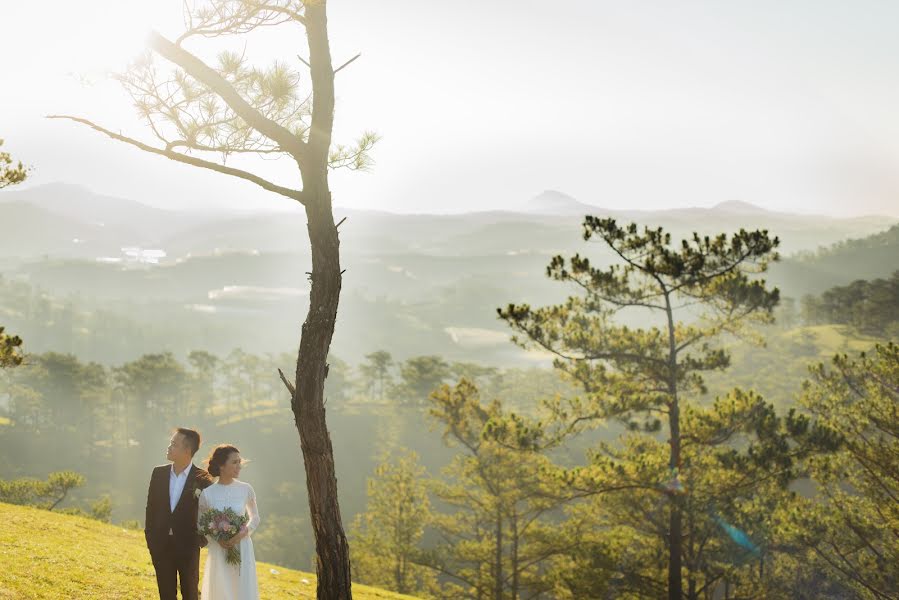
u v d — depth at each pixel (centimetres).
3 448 13975
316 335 640
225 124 636
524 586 2930
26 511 2070
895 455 2031
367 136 675
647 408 2205
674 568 2191
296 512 12162
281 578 1734
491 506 3012
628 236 2069
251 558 655
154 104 610
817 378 2302
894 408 2042
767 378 13250
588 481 2277
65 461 13962
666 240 2055
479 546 3153
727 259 2005
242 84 635
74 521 2030
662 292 2217
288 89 630
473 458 2942
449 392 2991
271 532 10819
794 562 3325
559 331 2227
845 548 2377
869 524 2244
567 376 2342
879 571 2247
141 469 14062
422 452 14012
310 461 638
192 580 637
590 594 2467
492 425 2392
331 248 654
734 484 2258
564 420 2361
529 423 2394
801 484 6406
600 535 2845
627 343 2252
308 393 634
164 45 600
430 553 3278
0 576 961
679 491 2142
